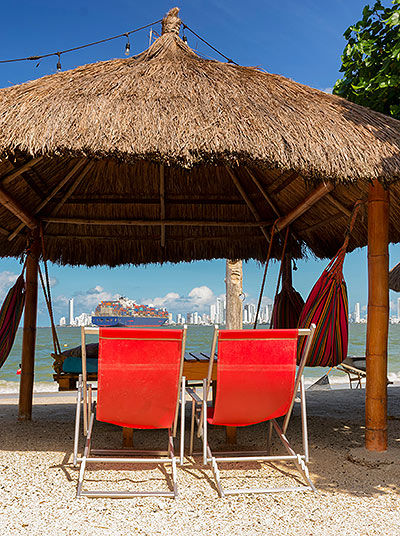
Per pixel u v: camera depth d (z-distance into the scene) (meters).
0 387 12.72
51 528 2.12
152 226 5.84
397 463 3.06
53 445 3.57
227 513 2.32
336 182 3.17
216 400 2.83
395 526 2.18
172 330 2.68
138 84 3.53
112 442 3.68
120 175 5.42
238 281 9.05
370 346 3.33
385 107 4.73
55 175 5.09
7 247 5.52
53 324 4.81
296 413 5.01
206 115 3.21
